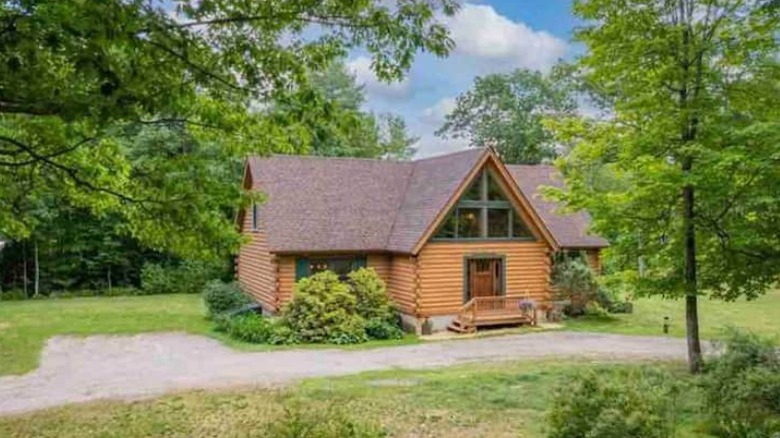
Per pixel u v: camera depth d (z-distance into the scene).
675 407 7.82
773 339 10.38
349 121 6.80
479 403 10.75
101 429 9.67
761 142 10.41
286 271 20.83
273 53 6.12
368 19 5.95
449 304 21.09
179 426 9.71
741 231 11.34
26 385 13.11
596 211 13.38
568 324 22.09
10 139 6.16
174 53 5.12
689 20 11.91
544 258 22.83
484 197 21.75
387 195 24.06
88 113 4.88
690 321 12.73
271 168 23.12
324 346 18.06
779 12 10.68
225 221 7.39
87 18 4.25
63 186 7.23
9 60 4.49
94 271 30.66
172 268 31.20
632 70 12.41
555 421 6.97
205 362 15.62
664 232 13.08
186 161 7.32
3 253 29.20
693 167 11.55
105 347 17.59
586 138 13.73
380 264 22.27
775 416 7.60
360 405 10.69
